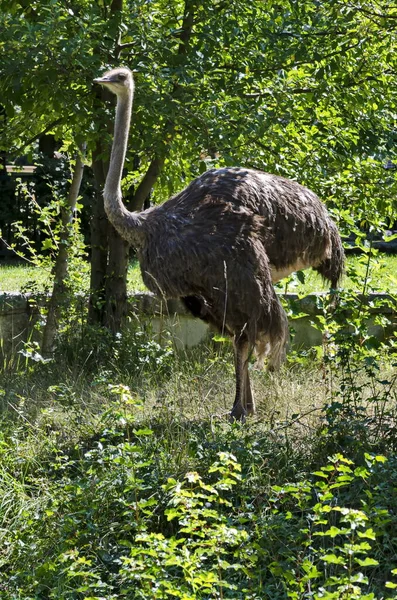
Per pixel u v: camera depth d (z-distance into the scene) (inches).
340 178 569.0
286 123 542.9
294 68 569.6
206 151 563.2
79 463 388.5
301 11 554.9
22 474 383.2
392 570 284.0
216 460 361.4
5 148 607.2
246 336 455.5
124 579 295.7
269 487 337.7
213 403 476.7
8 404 475.8
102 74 505.7
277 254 470.3
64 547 315.3
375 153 584.4
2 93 498.6
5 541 336.8
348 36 541.3
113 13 534.3
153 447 375.2
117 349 547.5
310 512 332.5
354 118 585.3
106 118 524.7
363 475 294.7
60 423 445.1
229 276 444.5
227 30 532.7
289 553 295.7
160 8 557.9
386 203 564.7
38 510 350.6
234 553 283.6
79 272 602.5
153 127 546.9
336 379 507.2
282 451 376.2
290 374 526.9
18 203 1039.6
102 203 590.9
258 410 466.6
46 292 594.6
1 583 311.9
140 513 335.3
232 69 561.6
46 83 497.7
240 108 532.4
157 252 448.1
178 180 633.6
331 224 497.0
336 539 317.7
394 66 584.4
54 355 553.9
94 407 469.1
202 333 594.6
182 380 506.9
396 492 321.1
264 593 284.8
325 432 385.7
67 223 620.1
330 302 455.5
